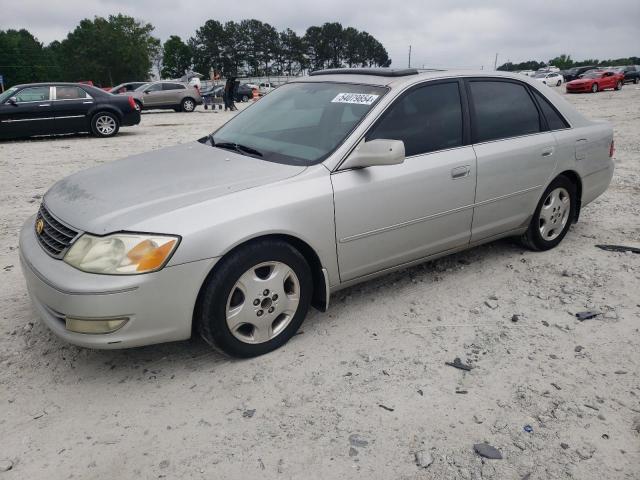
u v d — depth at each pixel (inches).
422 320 143.8
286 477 91.7
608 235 209.0
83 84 545.3
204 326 116.7
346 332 137.6
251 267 118.3
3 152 439.8
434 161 146.3
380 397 112.1
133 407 109.5
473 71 163.8
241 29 5383.9
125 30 3855.8
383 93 143.5
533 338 134.8
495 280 168.1
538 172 172.9
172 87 1006.4
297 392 113.8
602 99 977.5
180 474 92.4
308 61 5625.0
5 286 165.0
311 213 124.4
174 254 107.9
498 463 94.7
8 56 4192.9
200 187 121.2
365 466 94.1
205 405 110.0
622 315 146.0
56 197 131.6
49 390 115.0
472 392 113.7
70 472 93.0
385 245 141.6
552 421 105.0
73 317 106.2
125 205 115.1
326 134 139.1
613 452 97.4
